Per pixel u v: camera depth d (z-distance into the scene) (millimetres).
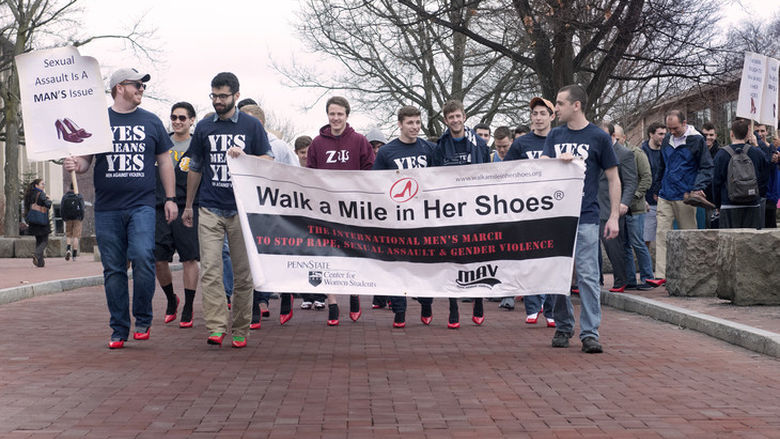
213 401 5801
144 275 8242
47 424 5145
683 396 5945
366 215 8156
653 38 20234
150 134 8117
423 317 10266
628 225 13188
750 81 12484
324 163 10398
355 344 8531
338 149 10391
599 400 5832
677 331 9359
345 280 8141
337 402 5785
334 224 8141
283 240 8062
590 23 18594
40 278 17391
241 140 8117
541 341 8742
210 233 8188
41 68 8023
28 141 7996
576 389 6215
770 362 7324
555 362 7395
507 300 12008
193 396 5957
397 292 8141
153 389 6184
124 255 8211
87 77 8016
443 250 8172
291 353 7918
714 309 10336
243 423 5199
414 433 4977
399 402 5789
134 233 8102
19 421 5211
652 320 10383
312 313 11625
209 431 5008
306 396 5973
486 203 8156
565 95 8203
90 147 7988
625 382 6469
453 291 8195
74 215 26969
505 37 24625
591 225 8078
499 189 8141
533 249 8125
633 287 13211
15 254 30641
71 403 5711
